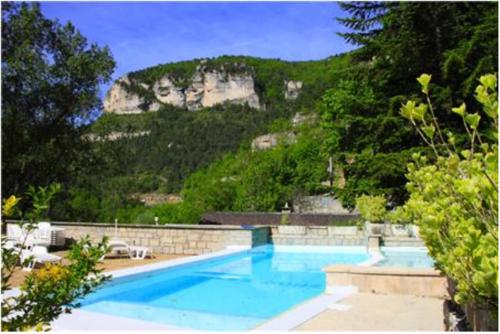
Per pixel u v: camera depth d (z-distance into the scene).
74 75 22.89
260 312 7.83
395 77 14.23
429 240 2.35
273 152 46.62
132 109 109.25
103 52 23.98
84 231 14.72
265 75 102.75
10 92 21.11
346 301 6.95
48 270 3.08
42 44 23.11
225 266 12.14
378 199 14.50
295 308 6.48
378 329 5.37
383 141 13.88
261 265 13.12
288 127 66.38
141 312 7.64
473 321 2.92
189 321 7.04
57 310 3.01
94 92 23.97
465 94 11.99
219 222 32.38
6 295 6.32
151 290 9.31
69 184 26.52
